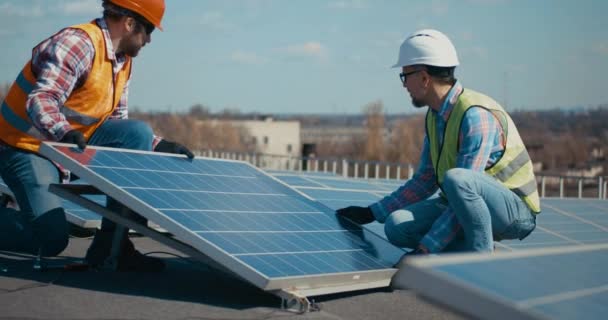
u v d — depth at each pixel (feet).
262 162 87.20
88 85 17.12
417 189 18.76
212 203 15.46
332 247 15.93
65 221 17.46
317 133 480.23
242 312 13.87
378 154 263.29
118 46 17.56
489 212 16.40
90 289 15.17
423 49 17.04
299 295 13.97
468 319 5.57
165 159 17.15
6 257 18.86
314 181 33.19
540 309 5.49
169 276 17.31
